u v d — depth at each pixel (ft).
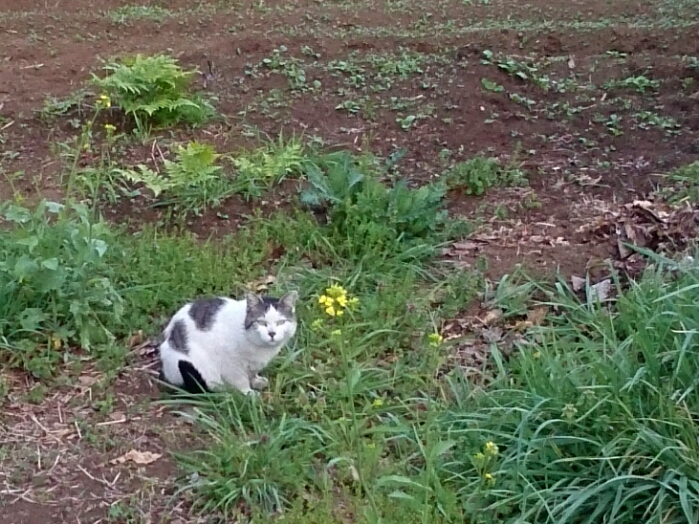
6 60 23.93
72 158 21.49
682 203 20.12
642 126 22.06
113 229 20.30
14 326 18.42
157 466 17.08
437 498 16.43
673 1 26.63
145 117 22.17
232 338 17.66
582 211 20.47
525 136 22.06
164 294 19.15
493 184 21.09
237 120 22.40
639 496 16.25
